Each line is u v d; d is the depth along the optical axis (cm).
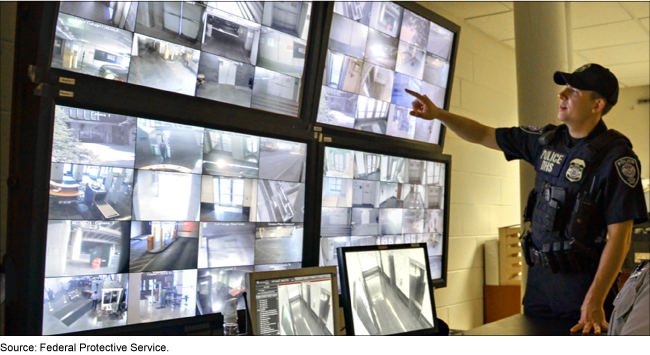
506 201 414
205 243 175
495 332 163
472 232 368
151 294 162
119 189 154
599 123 181
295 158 201
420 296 177
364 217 235
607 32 403
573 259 175
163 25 158
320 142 207
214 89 175
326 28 198
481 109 384
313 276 151
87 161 147
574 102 176
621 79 549
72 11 140
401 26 235
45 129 135
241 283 187
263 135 187
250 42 181
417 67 250
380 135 236
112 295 154
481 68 387
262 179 191
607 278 163
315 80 201
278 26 187
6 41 160
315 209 208
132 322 158
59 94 137
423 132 263
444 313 336
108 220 152
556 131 192
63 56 140
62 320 144
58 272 143
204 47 169
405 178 255
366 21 218
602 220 176
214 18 169
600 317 160
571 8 354
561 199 179
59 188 142
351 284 157
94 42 146
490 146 214
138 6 152
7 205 149
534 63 305
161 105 158
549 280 186
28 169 135
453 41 268
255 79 185
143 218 160
